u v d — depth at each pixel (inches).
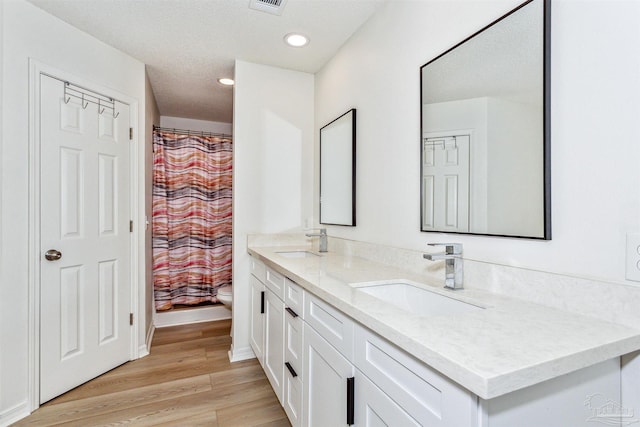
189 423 64.1
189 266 132.2
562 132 35.6
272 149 98.4
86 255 80.3
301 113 102.0
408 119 60.1
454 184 49.3
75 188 77.8
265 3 68.1
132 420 64.8
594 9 32.8
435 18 53.7
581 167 33.9
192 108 137.6
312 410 49.1
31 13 68.0
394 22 64.3
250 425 63.6
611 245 31.5
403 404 28.6
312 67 98.7
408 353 28.1
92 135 81.9
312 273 55.2
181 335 112.9
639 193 29.6
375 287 49.8
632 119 30.0
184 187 130.3
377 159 69.9
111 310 86.9
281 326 64.8
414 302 49.8
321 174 97.3
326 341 44.4
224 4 68.5
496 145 42.6
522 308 35.5
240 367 88.7
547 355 23.7
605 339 27.0
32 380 67.9
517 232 39.8
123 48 87.5
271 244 97.4
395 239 63.8
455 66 49.1
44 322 70.8
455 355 23.5
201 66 98.3
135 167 94.7
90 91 81.2
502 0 42.5
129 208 93.1
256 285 87.4
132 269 93.7
